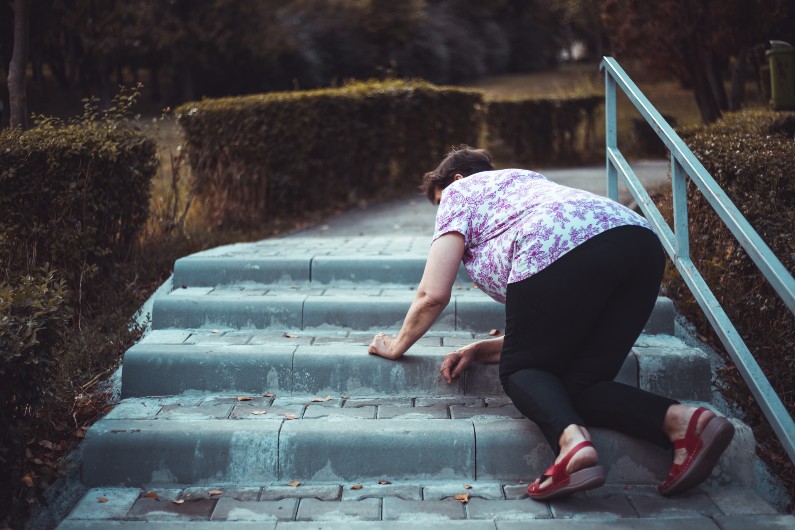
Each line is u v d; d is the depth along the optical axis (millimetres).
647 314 2721
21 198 4129
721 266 3746
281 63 23797
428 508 2656
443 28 30016
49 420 3062
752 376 2662
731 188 3689
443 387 3309
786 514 2668
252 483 2875
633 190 3713
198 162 7316
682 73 9734
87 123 4758
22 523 2666
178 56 21609
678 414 2582
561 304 2611
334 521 2568
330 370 3324
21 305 2656
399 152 9789
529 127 13828
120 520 2580
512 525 2512
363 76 25391
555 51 37812
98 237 4477
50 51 18172
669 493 2674
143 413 3105
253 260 4289
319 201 8219
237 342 3568
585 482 2463
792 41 6699
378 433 2889
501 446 2867
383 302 3805
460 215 2896
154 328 3838
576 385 2736
